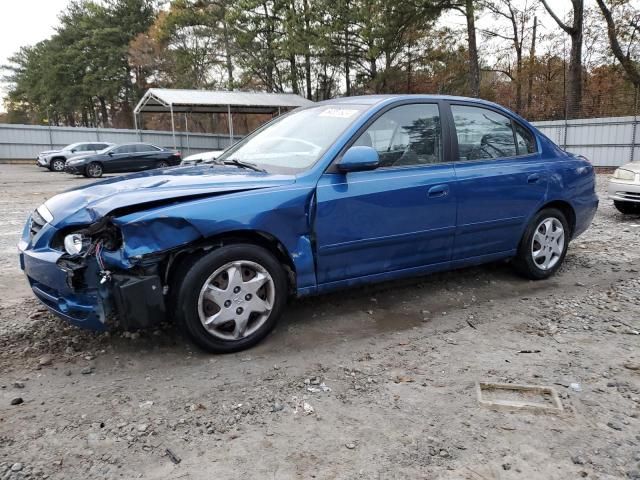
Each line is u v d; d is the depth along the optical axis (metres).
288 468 2.31
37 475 2.25
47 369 3.23
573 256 6.04
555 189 4.89
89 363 3.31
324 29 30.62
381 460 2.36
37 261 3.20
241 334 3.44
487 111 4.65
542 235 4.97
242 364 3.29
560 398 2.91
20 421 2.66
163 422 2.65
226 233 3.34
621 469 2.31
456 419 2.69
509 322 4.04
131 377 3.13
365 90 35.03
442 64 33.34
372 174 3.85
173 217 3.06
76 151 26.25
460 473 2.28
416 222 4.02
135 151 23.81
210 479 2.24
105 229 3.06
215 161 4.38
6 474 2.25
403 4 25.25
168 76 45.16
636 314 4.20
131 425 2.62
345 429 2.60
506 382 3.09
